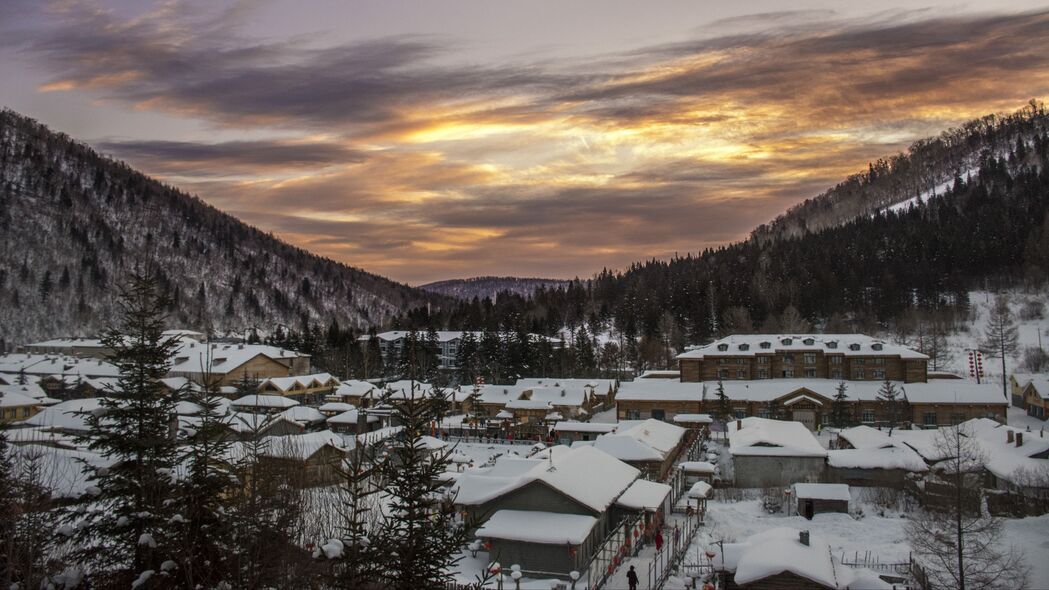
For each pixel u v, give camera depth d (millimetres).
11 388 117750
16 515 25891
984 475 69938
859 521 61562
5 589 24203
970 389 107625
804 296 194500
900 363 120062
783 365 125812
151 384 29891
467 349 168125
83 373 150875
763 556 42156
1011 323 168000
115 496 28516
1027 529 53906
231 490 29969
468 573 45844
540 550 47438
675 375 139875
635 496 57531
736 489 76250
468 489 55375
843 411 108562
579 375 161500
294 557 27328
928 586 42281
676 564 49531
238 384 129750
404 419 27344
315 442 57812
